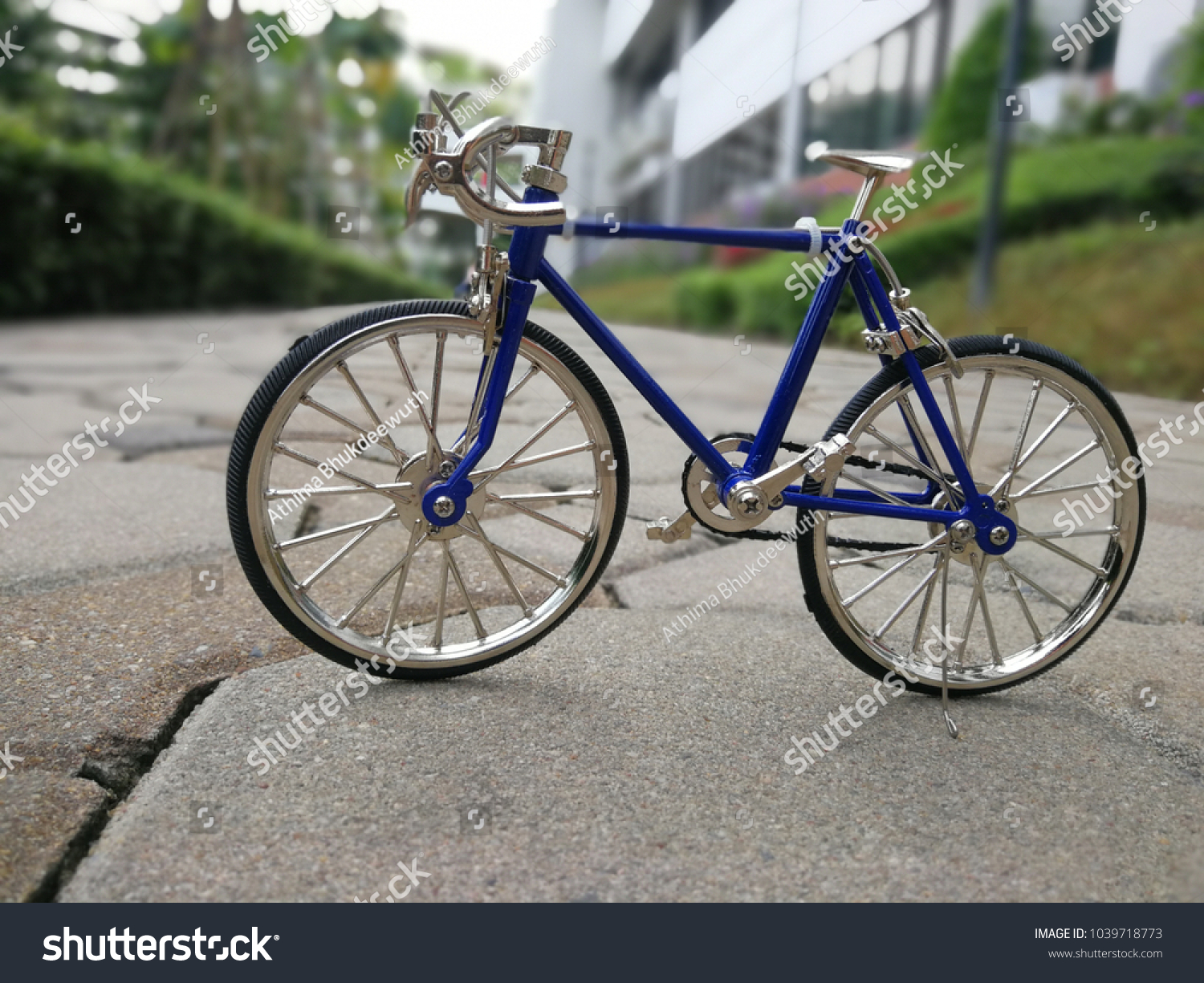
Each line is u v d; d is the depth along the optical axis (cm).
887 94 688
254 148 871
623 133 773
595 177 771
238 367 540
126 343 621
